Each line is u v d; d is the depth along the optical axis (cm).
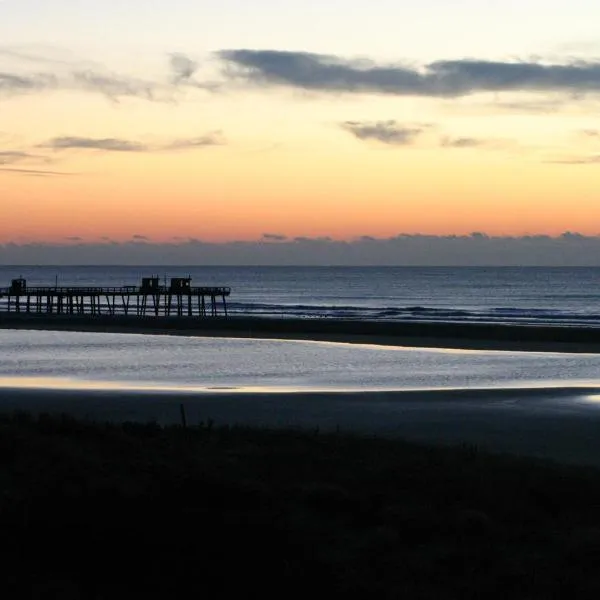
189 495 2928
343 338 13088
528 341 12394
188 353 11125
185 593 2352
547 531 2886
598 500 3262
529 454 4678
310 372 9025
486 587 2447
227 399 6656
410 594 2384
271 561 2481
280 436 4241
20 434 3722
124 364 9800
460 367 9519
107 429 4038
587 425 5644
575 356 10731
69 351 11362
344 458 3750
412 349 11662
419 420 5788
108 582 2395
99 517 2702
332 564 2512
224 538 2594
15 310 19075
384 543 2692
